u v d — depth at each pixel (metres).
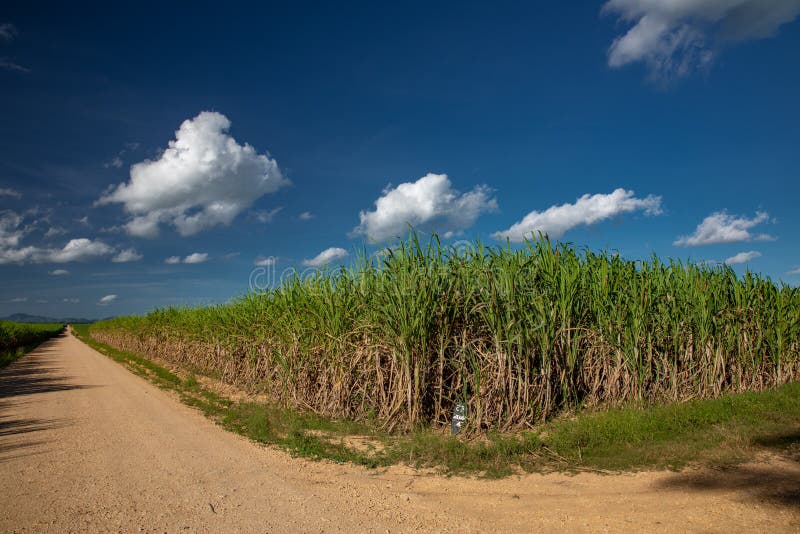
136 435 7.56
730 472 4.96
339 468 5.81
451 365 7.68
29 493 4.88
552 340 7.62
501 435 6.84
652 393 8.74
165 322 22.91
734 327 9.67
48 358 26.16
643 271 9.42
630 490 4.66
